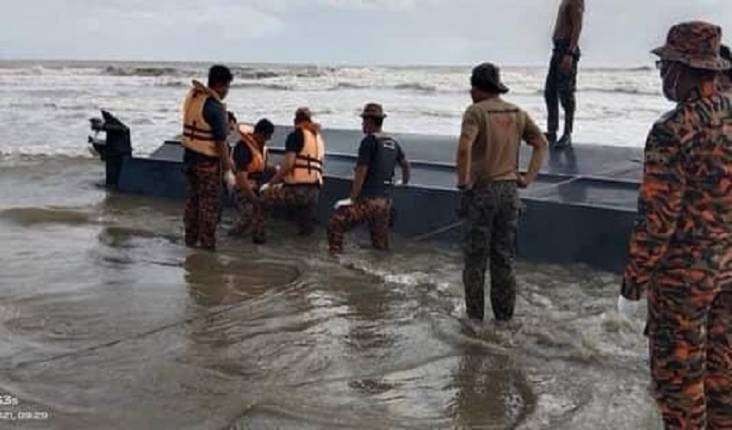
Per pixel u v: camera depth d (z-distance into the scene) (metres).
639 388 4.64
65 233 9.02
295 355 5.20
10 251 8.01
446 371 4.96
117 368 4.86
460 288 6.98
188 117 8.21
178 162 11.34
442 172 9.59
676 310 3.15
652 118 22.03
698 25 3.11
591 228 7.64
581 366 5.04
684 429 3.22
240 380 4.73
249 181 9.10
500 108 5.75
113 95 35.78
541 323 5.97
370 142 8.21
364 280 7.23
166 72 56.25
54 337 5.42
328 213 9.74
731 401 3.26
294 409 4.30
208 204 8.27
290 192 8.90
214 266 7.63
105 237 8.83
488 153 5.75
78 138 18.44
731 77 3.51
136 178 11.77
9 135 18.95
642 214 3.08
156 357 5.07
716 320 3.23
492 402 4.47
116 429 3.99
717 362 3.24
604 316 6.09
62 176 13.24
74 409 4.23
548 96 9.95
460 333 5.72
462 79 51.47
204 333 5.60
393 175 8.65
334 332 5.71
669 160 3.01
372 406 4.39
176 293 6.62
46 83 45.72
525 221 8.03
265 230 8.94
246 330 5.69
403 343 5.48
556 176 8.80
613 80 48.09
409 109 27.14
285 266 7.72
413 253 8.41
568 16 9.56
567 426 4.10
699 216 3.06
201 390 4.54
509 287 5.96
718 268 3.10
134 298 6.43
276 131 11.93
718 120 3.04
